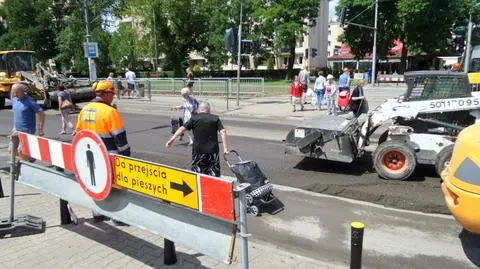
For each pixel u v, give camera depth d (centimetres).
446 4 4241
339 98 1564
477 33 1198
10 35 5544
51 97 1852
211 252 320
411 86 752
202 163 619
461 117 739
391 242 493
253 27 5275
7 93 2005
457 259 452
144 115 1727
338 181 736
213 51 5731
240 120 1537
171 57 5666
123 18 6022
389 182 724
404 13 4212
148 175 353
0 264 428
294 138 811
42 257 442
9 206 593
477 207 397
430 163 739
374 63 3641
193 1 5397
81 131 411
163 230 358
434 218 562
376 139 1126
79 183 433
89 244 471
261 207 615
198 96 2405
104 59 5116
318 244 493
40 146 489
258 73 5859
